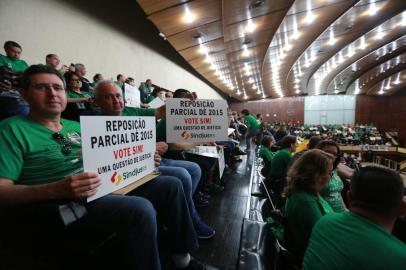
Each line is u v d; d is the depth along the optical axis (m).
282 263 1.49
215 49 9.24
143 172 1.32
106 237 1.10
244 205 2.55
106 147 1.05
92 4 5.59
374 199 0.90
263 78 16.59
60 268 0.99
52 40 4.41
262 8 6.18
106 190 1.04
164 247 1.54
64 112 2.05
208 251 1.66
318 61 13.48
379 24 8.29
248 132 7.25
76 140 1.27
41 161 1.06
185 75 12.78
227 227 2.02
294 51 10.95
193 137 1.97
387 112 22.72
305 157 1.54
